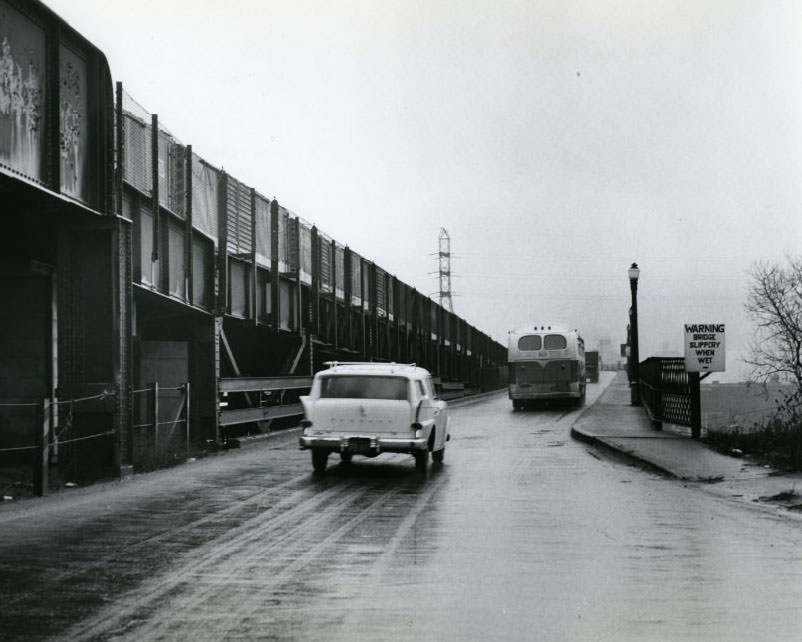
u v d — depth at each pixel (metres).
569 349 43.31
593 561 8.62
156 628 6.29
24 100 13.22
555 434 26.69
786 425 21.77
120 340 15.80
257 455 20.39
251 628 6.29
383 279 38.50
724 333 22.19
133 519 11.15
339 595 7.25
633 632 6.23
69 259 15.88
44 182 13.88
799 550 9.18
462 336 60.19
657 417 26.41
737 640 6.05
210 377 21.38
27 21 13.34
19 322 18.19
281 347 29.02
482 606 6.91
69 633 6.16
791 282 33.97
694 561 8.62
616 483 14.98
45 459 13.53
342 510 11.97
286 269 26.70
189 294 19.80
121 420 15.85
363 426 16.14
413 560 8.65
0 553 8.94
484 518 11.28
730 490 13.89
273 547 9.30
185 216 19.80
